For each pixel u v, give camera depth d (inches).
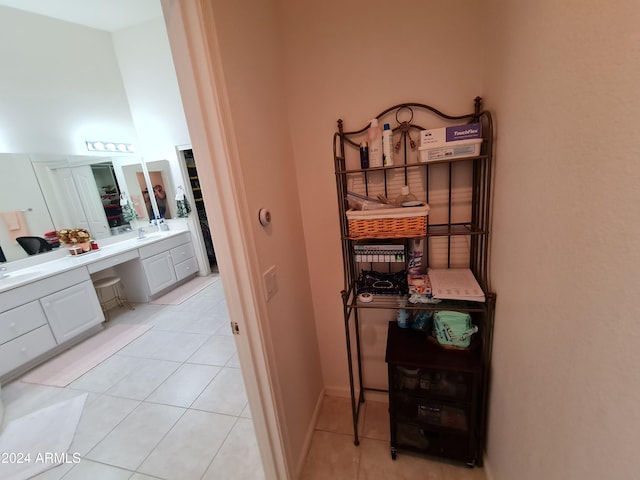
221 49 32.4
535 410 29.4
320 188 54.9
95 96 136.7
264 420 44.0
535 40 26.8
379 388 64.8
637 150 15.2
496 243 40.3
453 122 45.8
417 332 53.7
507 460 38.4
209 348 98.0
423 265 53.0
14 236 106.6
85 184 131.8
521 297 32.0
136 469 56.7
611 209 17.5
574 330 22.1
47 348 98.0
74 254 121.0
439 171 48.8
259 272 39.5
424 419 50.2
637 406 16.0
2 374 87.0
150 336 109.7
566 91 22.1
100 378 87.2
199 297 143.7
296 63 49.8
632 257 15.8
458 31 42.6
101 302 137.1
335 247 57.7
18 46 108.9
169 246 153.0
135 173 157.8
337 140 51.4
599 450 19.5
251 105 39.0
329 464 53.2
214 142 32.8
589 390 20.4
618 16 16.2
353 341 63.4
